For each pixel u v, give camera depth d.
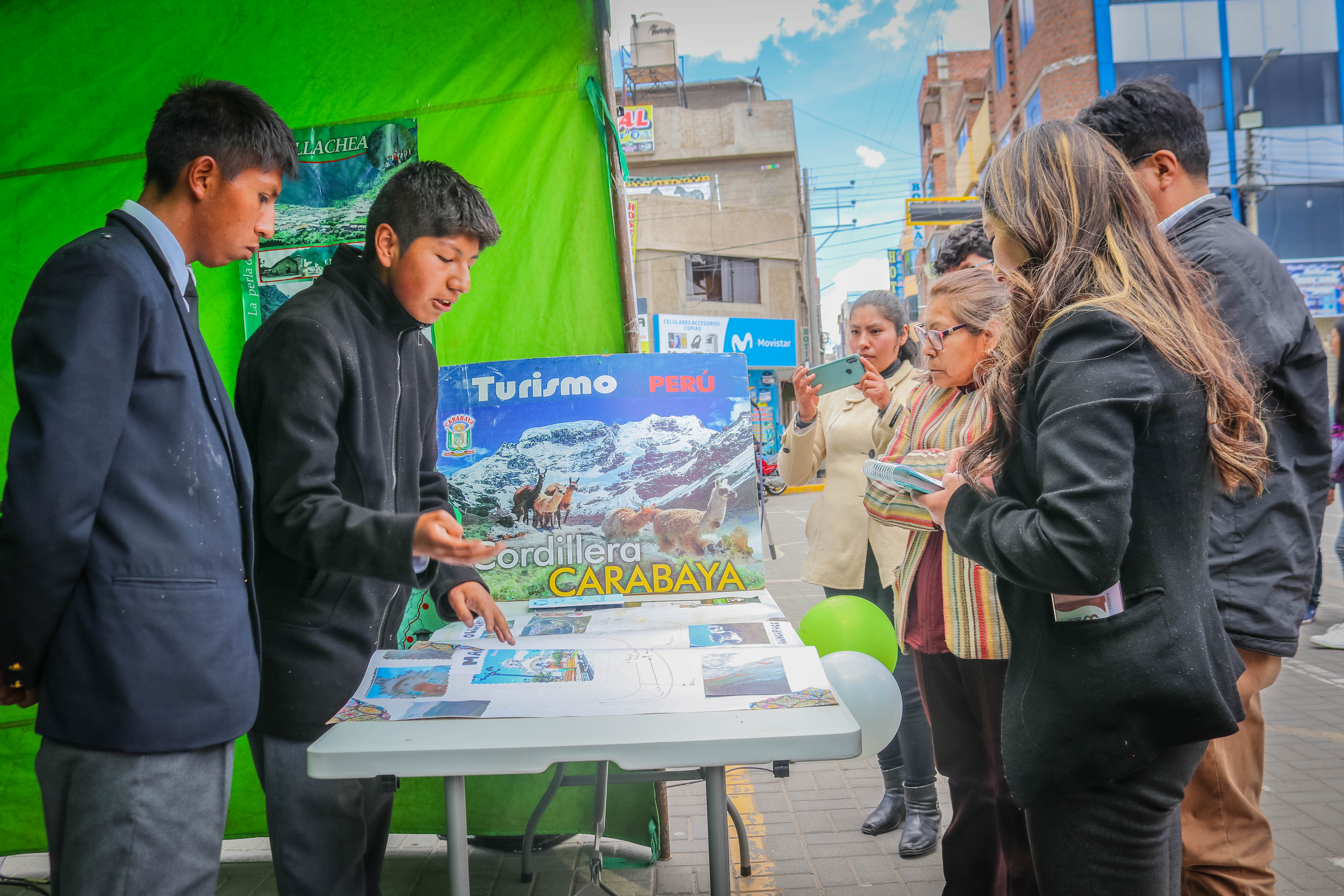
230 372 2.70
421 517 1.43
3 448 2.72
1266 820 1.80
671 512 2.17
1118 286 1.22
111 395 1.38
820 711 1.43
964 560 1.97
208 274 2.69
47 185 2.70
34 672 1.44
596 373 2.24
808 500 17.59
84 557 1.38
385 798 1.98
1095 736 1.19
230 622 1.53
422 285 1.78
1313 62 18.39
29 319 1.39
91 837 1.43
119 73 2.69
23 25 2.69
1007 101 23.67
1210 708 1.16
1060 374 1.20
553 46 2.61
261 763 1.77
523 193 2.64
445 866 2.74
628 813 2.71
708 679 1.55
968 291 2.04
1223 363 1.24
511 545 2.19
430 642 1.83
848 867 2.68
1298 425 1.76
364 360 1.76
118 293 1.41
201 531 1.50
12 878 2.65
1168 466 1.18
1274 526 1.72
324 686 1.72
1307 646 5.02
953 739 2.07
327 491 1.61
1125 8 18.41
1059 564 1.13
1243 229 1.82
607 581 2.15
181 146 1.56
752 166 26.52
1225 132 18.58
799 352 25.98
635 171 26.70
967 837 2.05
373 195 2.66
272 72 2.66
